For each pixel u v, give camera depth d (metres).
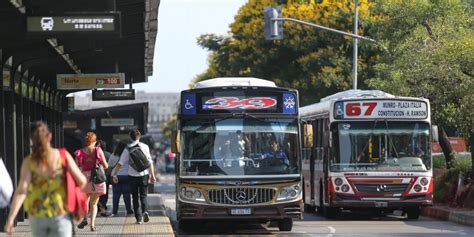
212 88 26.59
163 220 29.14
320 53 63.84
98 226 26.91
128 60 41.97
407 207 32.78
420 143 32.12
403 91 37.22
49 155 12.48
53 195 12.48
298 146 26.69
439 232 27.06
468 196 34.25
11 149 27.42
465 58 34.09
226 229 29.23
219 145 26.42
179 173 26.38
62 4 23.31
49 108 40.81
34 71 34.38
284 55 66.88
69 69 37.44
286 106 26.78
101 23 21.27
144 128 66.19
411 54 37.16
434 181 37.75
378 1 41.78
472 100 34.94
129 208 32.16
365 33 62.66
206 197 26.14
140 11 28.38
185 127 26.53
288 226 27.89
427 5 39.16
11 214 12.38
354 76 50.06
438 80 36.06
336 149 32.09
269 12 39.78
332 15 63.62
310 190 37.03
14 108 27.77
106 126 60.03
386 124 32.09
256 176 26.23
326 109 33.25
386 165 31.92
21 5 21.09
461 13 38.41
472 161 35.12
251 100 26.62
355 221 32.47
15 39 23.77
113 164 31.39
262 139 26.53
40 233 12.57
